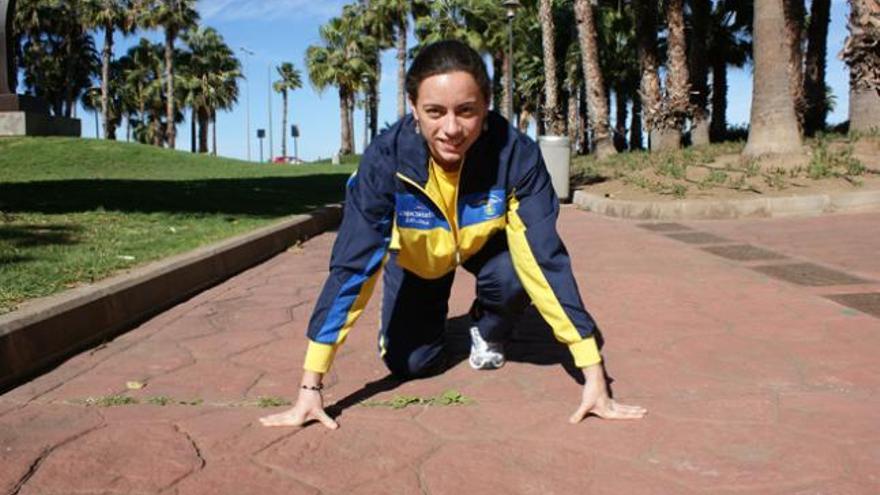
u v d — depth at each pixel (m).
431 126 2.29
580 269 5.54
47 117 22.48
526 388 2.89
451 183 2.56
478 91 2.25
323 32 47.81
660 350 3.38
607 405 2.55
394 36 42.94
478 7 34.59
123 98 60.16
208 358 3.34
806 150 10.96
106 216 7.31
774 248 6.39
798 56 15.78
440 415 2.61
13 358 2.99
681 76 16.91
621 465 2.20
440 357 3.06
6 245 5.23
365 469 2.19
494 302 2.94
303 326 3.91
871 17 10.00
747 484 2.07
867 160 10.46
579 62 31.33
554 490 2.06
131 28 44.59
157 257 4.88
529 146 2.60
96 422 2.56
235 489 2.08
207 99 56.81
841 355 3.24
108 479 2.13
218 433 2.46
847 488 2.04
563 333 2.54
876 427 2.44
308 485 2.10
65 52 51.62
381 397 2.82
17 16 46.88
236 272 5.52
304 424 2.52
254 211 8.48
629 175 12.24
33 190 10.50
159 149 22.30
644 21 18.11
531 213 2.54
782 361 3.17
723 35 27.14
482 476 2.14
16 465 2.22
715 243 6.84
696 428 2.46
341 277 2.50
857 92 12.51
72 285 3.90
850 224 7.79
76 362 3.29
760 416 2.55
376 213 2.52
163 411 2.67
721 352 3.32
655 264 5.72
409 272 2.88
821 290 4.58
